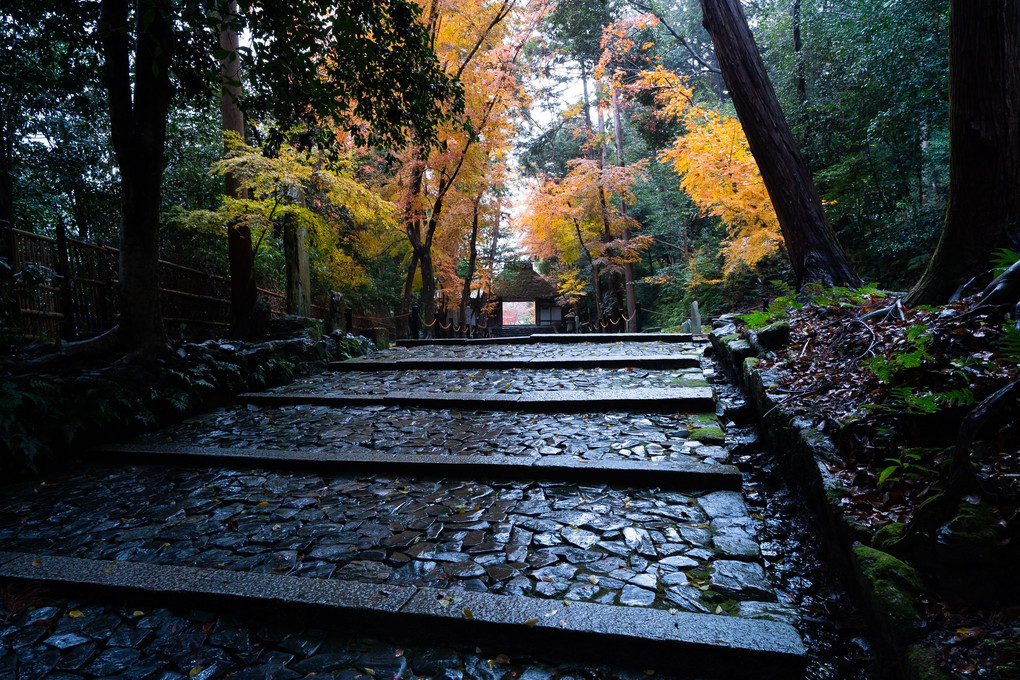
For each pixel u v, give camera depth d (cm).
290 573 293
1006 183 416
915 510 243
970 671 171
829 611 247
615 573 280
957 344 321
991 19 407
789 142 731
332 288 1742
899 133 1161
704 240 1933
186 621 267
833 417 336
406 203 1474
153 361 604
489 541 320
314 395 664
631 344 891
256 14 489
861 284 684
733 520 334
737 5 741
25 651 245
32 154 952
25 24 580
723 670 221
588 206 1906
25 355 542
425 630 249
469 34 1415
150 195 595
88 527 364
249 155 798
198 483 438
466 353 907
